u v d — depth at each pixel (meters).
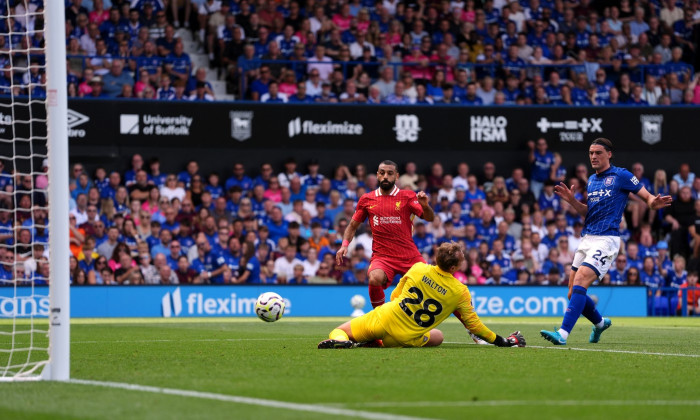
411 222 37.59
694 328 55.09
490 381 22.38
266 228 78.81
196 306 75.25
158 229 77.25
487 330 33.28
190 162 81.50
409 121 85.00
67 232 23.80
